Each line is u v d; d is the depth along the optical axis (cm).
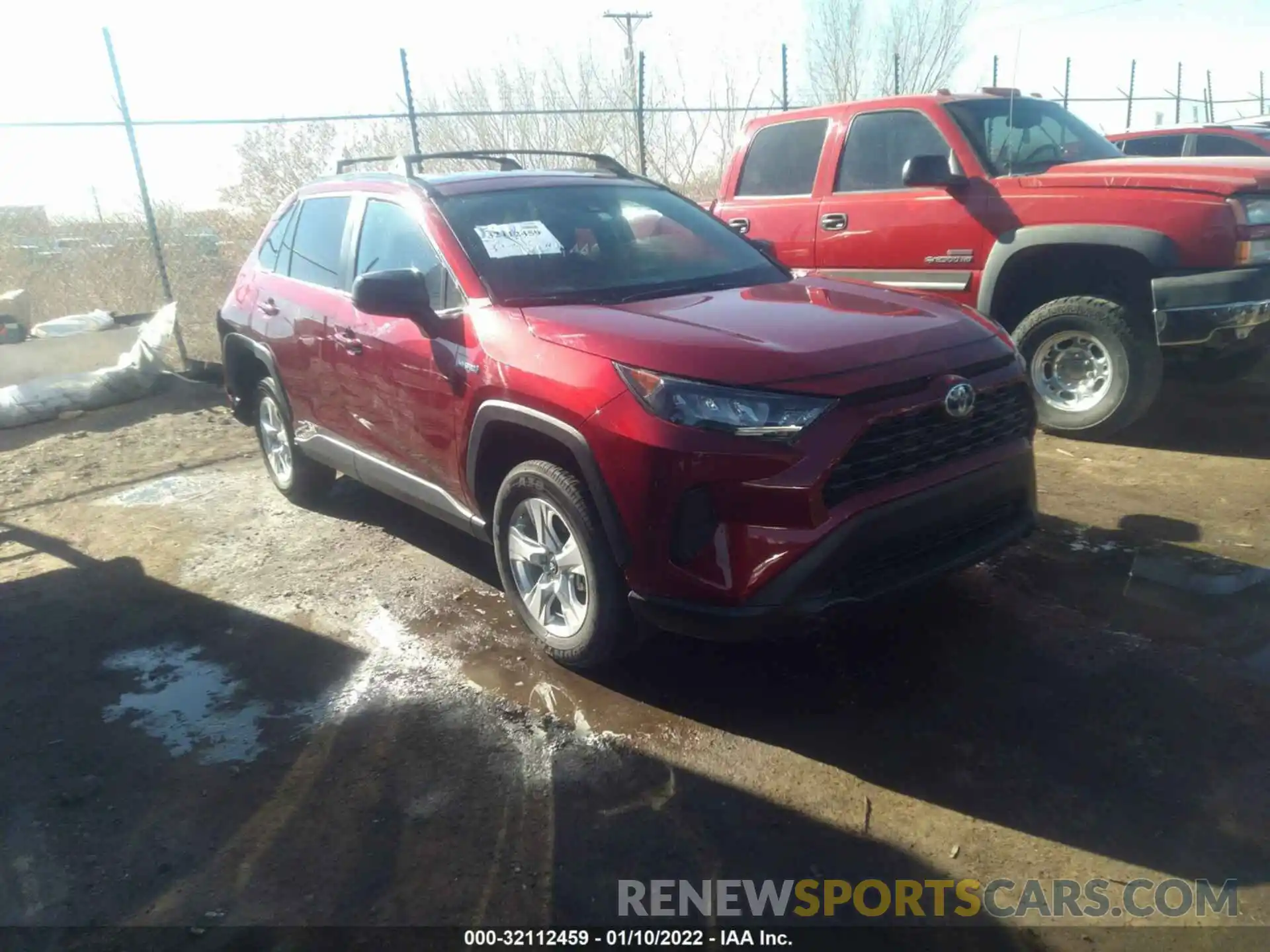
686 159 1293
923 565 316
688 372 301
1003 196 580
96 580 486
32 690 382
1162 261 521
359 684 371
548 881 265
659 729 330
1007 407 341
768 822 282
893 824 278
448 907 258
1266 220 509
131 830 296
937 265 614
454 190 429
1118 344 555
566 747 323
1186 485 510
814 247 681
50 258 1020
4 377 811
